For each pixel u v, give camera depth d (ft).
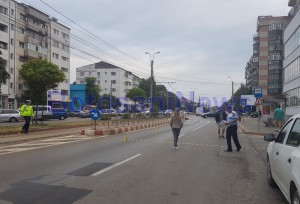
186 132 82.02
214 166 33.04
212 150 46.11
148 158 36.70
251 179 27.48
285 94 139.64
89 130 68.44
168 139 61.11
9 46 185.57
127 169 29.91
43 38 214.90
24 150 41.88
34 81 94.63
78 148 44.88
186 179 26.48
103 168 30.09
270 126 109.60
